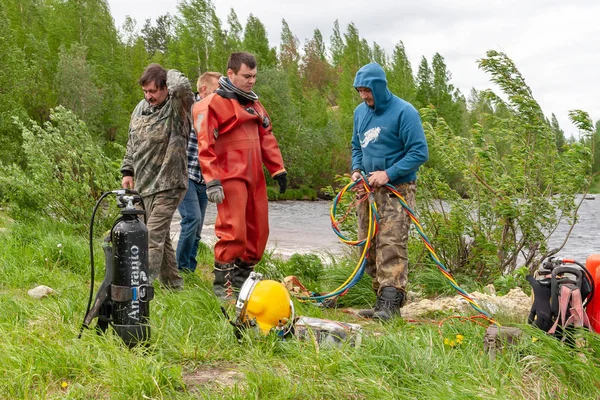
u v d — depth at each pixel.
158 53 81.50
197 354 3.84
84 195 9.64
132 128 6.00
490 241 7.80
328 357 3.69
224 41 65.88
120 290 3.85
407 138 5.50
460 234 7.75
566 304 3.84
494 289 7.00
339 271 7.09
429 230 7.80
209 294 5.23
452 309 5.61
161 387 3.32
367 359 3.59
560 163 7.72
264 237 5.93
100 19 67.25
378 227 5.57
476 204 7.96
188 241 6.93
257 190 5.82
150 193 5.80
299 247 12.01
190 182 6.89
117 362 3.53
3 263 6.44
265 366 3.66
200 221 7.12
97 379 3.40
